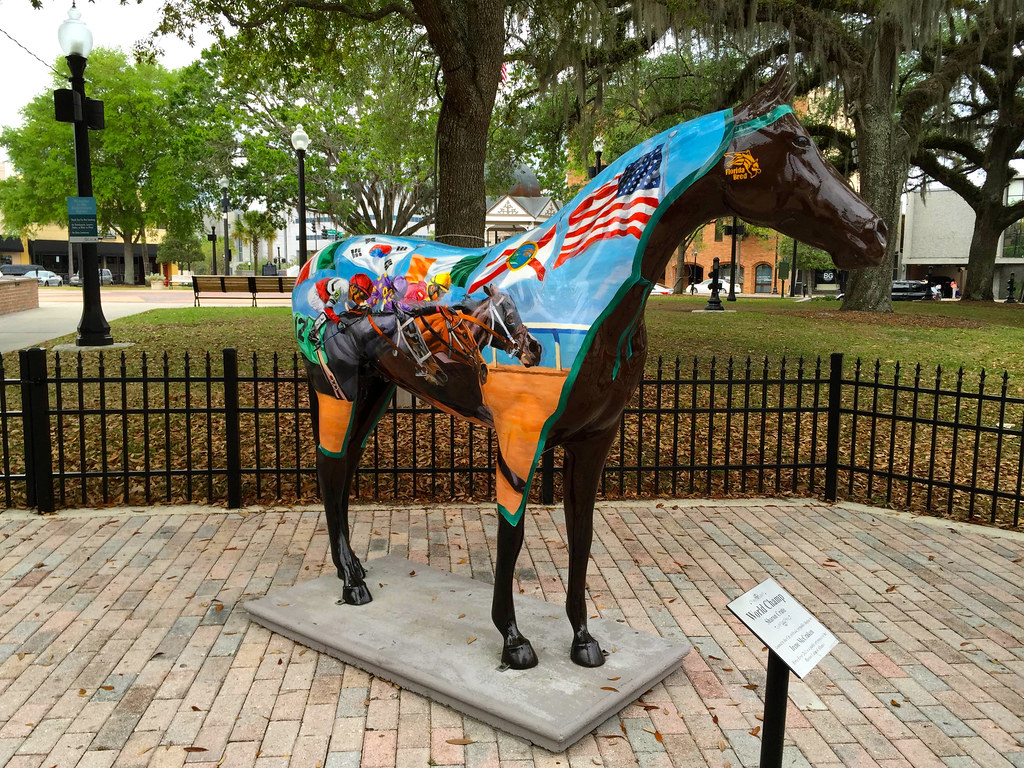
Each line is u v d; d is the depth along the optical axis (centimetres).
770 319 1758
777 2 1499
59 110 1067
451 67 793
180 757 275
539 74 1143
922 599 424
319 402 377
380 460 656
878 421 852
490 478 600
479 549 485
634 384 297
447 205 838
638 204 269
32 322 1525
